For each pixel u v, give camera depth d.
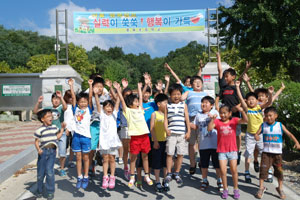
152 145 4.95
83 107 4.67
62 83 12.46
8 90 14.91
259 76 15.98
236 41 13.86
